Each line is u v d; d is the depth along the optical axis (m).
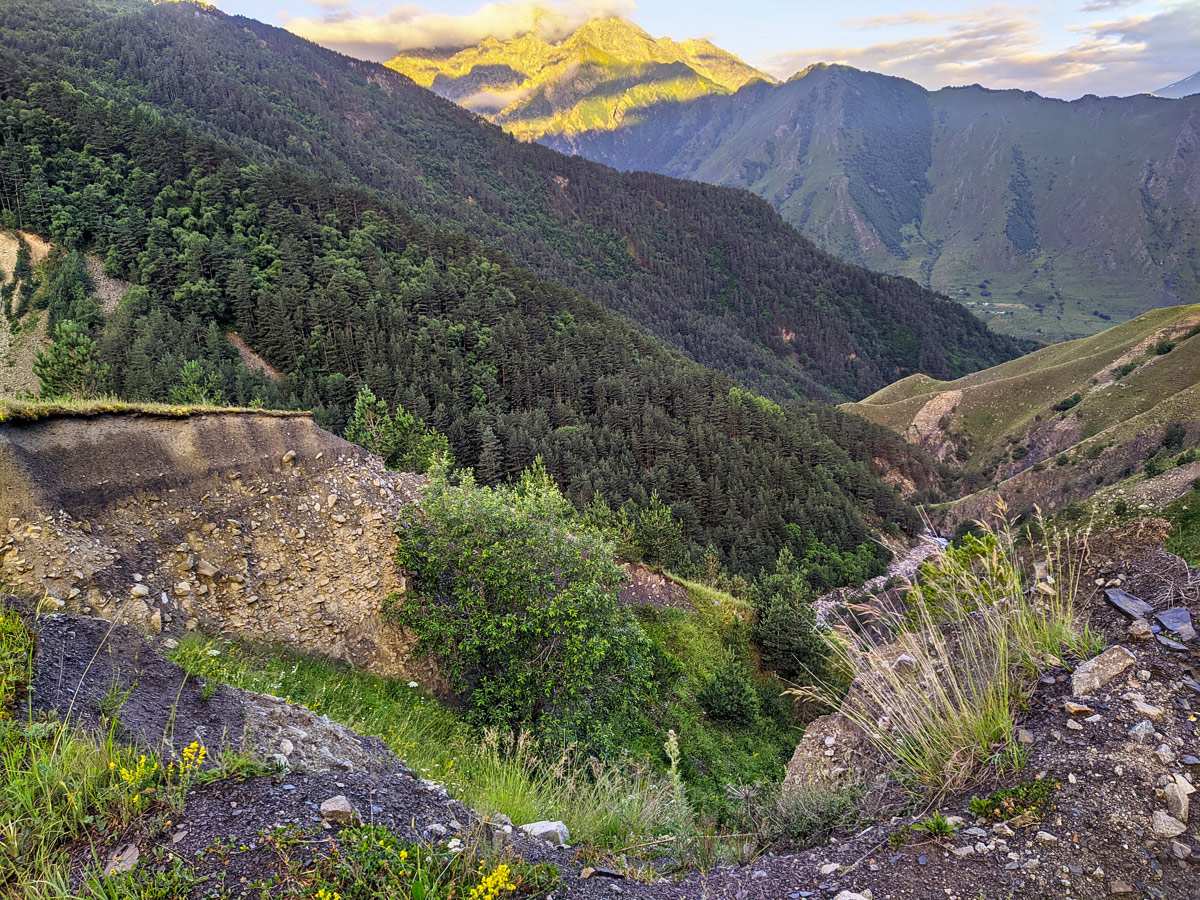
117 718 5.24
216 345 93.38
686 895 4.52
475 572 15.02
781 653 32.41
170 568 11.90
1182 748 4.32
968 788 4.82
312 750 6.29
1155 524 6.51
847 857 4.55
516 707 14.22
